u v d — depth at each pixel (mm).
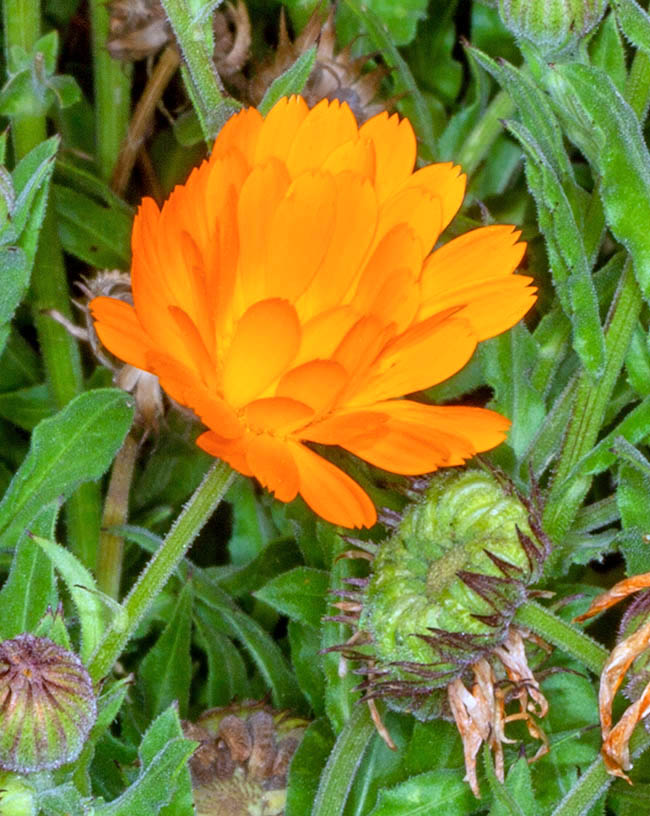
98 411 428
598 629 454
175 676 448
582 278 419
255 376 379
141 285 374
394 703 407
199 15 428
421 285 392
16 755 378
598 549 430
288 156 392
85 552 459
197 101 435
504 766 421
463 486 397
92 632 391
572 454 428
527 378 434
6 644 379
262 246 385
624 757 399
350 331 373
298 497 454
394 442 379
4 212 409
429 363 383
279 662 447
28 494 425
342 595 404
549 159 427
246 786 424
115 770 434
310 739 428
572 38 424
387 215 390
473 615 392
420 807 415
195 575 455
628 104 420
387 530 420
